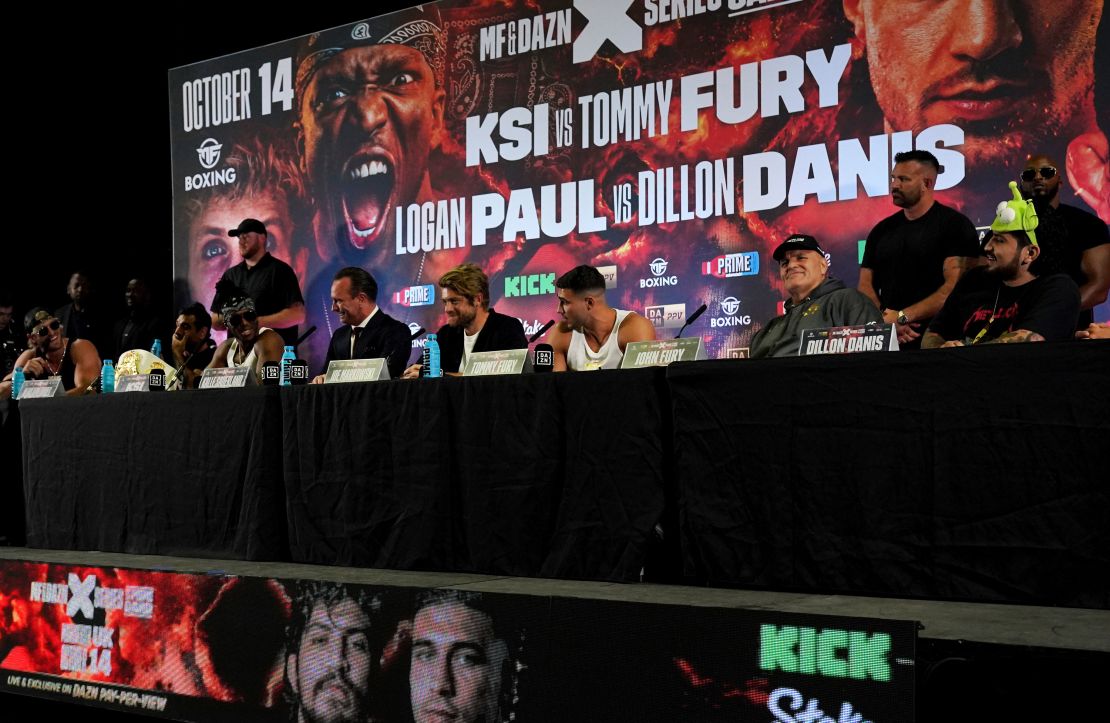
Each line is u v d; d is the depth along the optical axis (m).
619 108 4.74
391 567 2.40
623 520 2.12
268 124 5.67
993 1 3.92
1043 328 2.59
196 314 5.01
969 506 1.77
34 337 4.89
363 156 5.40
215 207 5.83
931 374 1.81
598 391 2.17
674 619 1.75
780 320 3.44
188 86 5.90
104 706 2.50
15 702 3.12
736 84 4.48
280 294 5.58
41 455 3.09
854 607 1.71
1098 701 1.38
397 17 5.32
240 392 2.67
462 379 2.35
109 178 6.25
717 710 1.70
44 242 6.27
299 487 2.57
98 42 6.16
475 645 1.97
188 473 2.75
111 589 2.51
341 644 2.13
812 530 1.91
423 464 2.38
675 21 4.61
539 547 2.22
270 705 2.22
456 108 5.16
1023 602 1.72
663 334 4.63
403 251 5.30
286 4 5.79
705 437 2.03
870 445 1.86
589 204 4.81
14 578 2.71
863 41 4.20
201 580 2.35
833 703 1.58
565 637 1.86
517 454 2.26
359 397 2.49
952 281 3.99
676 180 4.61
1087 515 1.67
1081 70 3.76
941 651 1.50
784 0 4.36
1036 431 1.72
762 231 4.41
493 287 5.06
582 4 4.82
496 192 5.05
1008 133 3.90
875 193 4.18
